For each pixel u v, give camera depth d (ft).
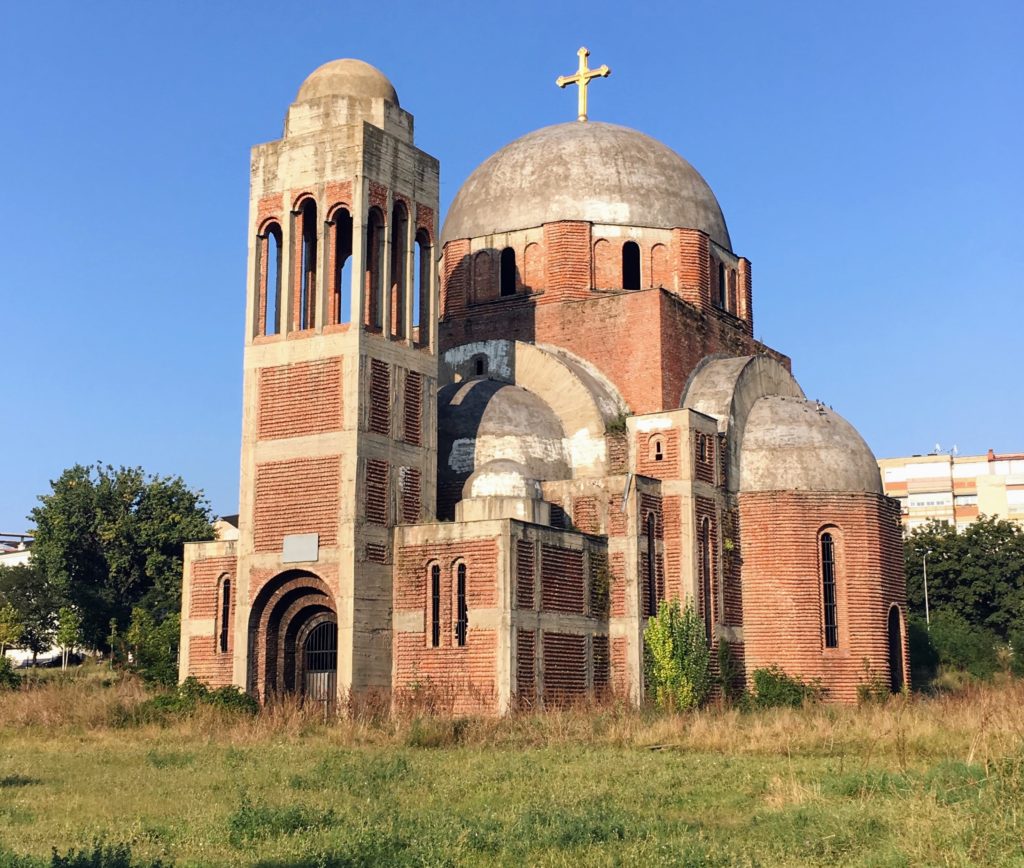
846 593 164.25
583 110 207.10
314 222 161.89
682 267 185.57
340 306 160.15
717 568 160.76
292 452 148.05
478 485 152.15
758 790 85.61
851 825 67.51
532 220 187.32
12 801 82.64
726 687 158.40
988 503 506.89
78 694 146.72
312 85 157.89
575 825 67.97
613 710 135.23
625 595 152.66
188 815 75.00
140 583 276.00
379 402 147.74
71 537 270.05
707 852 62.64
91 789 88.28
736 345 191.52
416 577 144.66
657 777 91.61
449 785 87.81
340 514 143.23
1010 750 88.99
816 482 165.89
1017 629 283.18
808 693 158.81
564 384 170.09
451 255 192.54
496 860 63.00
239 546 150.00
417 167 158.30
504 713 135.74
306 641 150.82
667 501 157.99
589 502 156.66
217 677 154.51
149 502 276.41
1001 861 59.06
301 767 99.25
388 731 123.65
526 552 141.90
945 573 296.71
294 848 64.54
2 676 189.26
